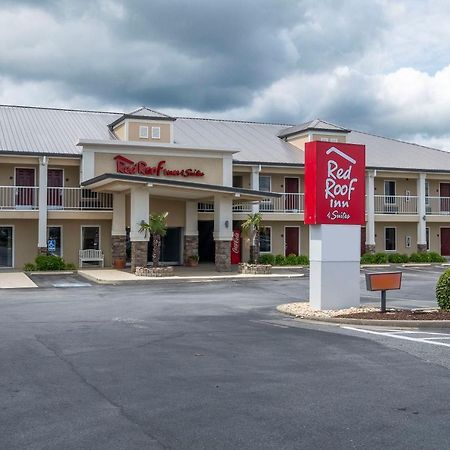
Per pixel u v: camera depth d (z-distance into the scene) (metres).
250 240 33.41
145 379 8.22
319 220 15.27
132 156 30.53
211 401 7.14
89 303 17.20
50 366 8.97
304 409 6.82
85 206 30.64
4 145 29.62
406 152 41.03
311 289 15.62
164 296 19.25
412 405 6.99
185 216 32.53
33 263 29.75
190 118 40.28
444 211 39.81
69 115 36.41
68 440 5.81
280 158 35.00
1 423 6.33
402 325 13.03
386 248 38.72
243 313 15.32
